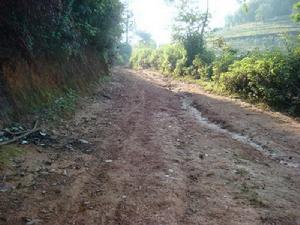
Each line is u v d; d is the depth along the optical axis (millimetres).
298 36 19109
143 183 6930
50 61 13250
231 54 25016
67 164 7707
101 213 5738
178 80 30422
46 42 12844
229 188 7047
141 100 17469
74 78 15391
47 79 12492
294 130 12297
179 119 13609
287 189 7234
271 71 16828
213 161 8680
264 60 18016
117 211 5816
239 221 5727
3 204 5801
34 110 10531
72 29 14602
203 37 34531
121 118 12688
